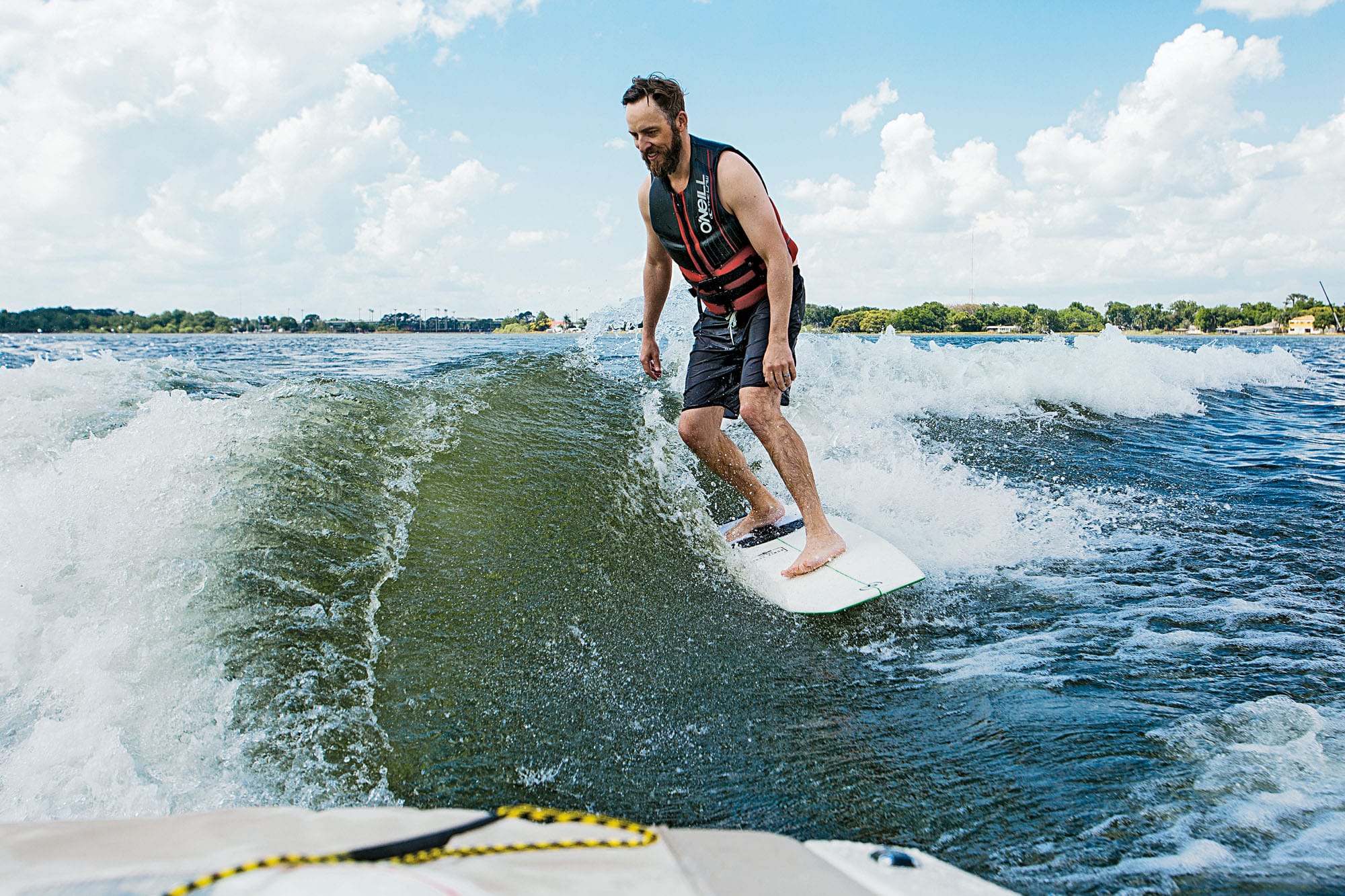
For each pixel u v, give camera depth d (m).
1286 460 5.46
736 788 2.00
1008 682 2.51
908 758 2.10
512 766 2.08
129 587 2.46
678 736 2.24
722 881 0.88
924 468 4.70
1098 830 1.74
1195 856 1.62
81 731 2.01
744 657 2.72
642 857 0.92
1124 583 3.39
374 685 2.35
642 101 3.03
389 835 0.94
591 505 3.59
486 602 2.84
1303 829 1.70
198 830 0.96
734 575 3.32
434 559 3.03
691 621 2.94
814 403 5.47
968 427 5.65
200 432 3.33
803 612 3.06
